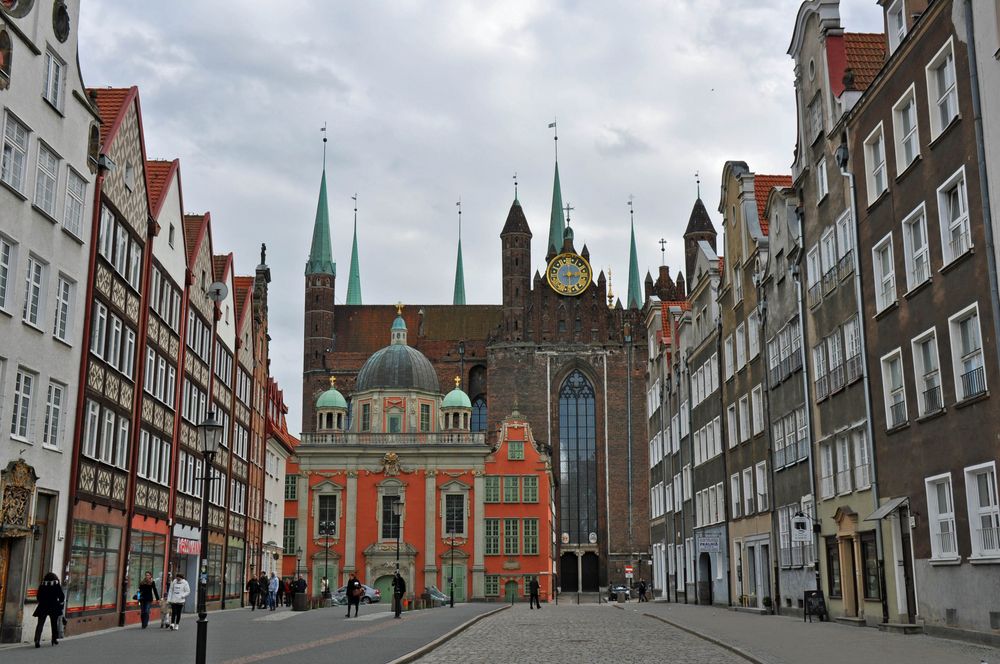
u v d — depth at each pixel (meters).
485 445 102.12
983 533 25.44
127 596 40.84
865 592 33.59
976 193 25.11
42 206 31.72
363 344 137.38
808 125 39.22
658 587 82.12
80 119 34.25
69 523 33.62
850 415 34.72
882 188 31.98
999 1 23.86
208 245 54.97
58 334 33.06
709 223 136.38
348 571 99.62
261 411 74.56
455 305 142.12
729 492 53.50
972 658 21.48
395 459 101.44
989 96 24.36
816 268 38.50
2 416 29.20
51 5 31.81
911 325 29.19
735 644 26.58
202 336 54.03
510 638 31.80
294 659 23.77
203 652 19.56
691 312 64.12
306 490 101.38
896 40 31.53
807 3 38.50
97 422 36.53
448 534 100.12
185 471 50.62
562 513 122.12
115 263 38.28
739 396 51.28
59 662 23.48
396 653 25.34
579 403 124.94
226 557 60.59
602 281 127.19
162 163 48.19
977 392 25.41
